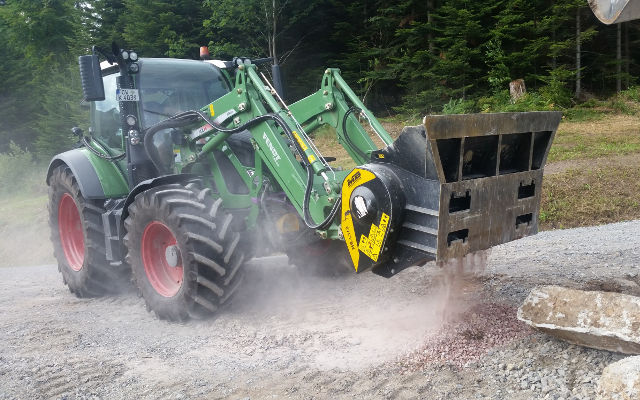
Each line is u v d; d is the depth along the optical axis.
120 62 5.46
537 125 3.76
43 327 4.73
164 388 3.28
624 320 2.97
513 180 3.72
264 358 3.68
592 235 7.88
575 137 15.46
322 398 3.00
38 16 28.55
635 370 2.40
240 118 4.86
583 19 21.64
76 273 6.16
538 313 3.35
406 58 20.25
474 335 3.67
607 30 23.05
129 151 5.47
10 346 4.21
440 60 19.62
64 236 6.52
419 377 3.15
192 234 4.37
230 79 6.20
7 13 29.05
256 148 4.81
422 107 20.41
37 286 7.48
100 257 5.82
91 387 3.34
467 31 19.61
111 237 5.51
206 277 4.44
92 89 5.09
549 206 10.73
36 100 29.95
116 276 5.92
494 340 3.55
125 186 5.81
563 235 8.07
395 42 21.91
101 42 25.16
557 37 20.78
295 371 3.40
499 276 5.21
